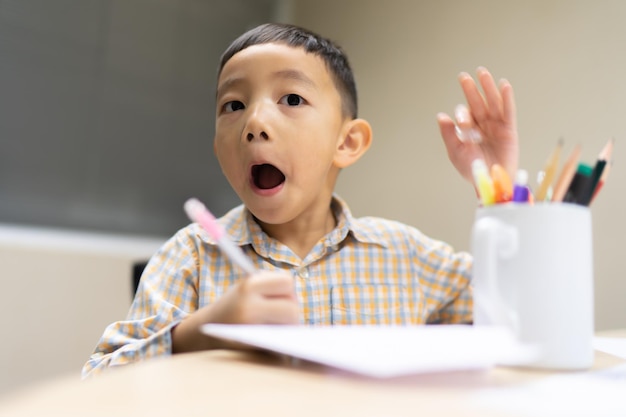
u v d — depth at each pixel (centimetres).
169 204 200
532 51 157
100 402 27
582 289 44
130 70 191
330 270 83
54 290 157
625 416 28
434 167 175
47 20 174
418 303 86
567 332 43
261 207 75
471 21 172
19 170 168
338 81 84
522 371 42
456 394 32
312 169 76
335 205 90
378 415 26
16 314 150
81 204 180
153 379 32
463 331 45
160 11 199
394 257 87
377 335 42
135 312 72
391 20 194
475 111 72
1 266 149
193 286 77
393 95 189
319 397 29
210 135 212
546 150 150
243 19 221
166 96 200
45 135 173
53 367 154
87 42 182
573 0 150
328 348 36
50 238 169
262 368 37
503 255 45
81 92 181
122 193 188
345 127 86
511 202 49
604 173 50
